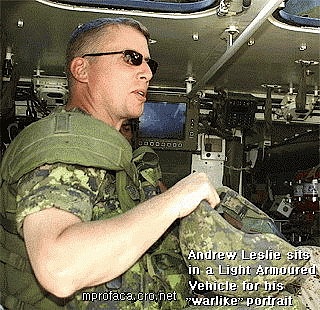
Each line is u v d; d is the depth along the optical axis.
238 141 5.14
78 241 1.14
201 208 1.37
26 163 1.26
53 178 1.23
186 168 5.07
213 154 5.09
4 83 3.75
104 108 1.57
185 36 3.32
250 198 5.16
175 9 2.88
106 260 1.16
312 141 4.72
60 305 1.39
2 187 1.41
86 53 1.57
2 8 2.93
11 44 3.55
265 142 4.89
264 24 3.08
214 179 5.11
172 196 1.28
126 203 1.46
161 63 4.00
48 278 1.13
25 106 4.51
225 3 2.71
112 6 2.87
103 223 1.19
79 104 1.58
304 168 4.94
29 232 1.17
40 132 1.32
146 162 1.85
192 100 4.76
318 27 3.10
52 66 4.12
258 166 5.10
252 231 1.72
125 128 3.84
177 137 4.77
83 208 1.22
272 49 3.58
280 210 4.77
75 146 1.28
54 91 4.35
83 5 2.86
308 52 3.62
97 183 1.29
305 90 4.19
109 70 1.55
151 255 1.58
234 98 4.76
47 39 3.45
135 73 1.57
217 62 3.71
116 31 1.57
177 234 1.65
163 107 4.74
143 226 1.20
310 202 4.51
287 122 5.08
